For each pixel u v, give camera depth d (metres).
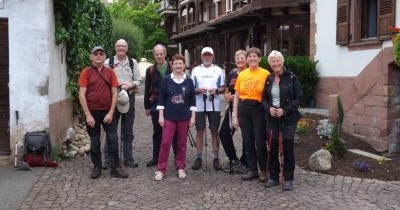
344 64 13.77
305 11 18.44
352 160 7.93
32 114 7.75
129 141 7.75
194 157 8.53
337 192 6.25
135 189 6.35
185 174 7.05
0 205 5.61
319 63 15.09
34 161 7.45
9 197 5.92
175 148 7.46
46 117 7.78
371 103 9.12
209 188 6.42
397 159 8.26
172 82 6.93
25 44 7.70
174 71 7.00
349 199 5.95
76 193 6.13
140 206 5.63
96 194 6.10
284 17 19.06
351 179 6.91
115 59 7.68
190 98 7.05
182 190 6.32
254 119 6.62
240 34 24.53
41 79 7.76
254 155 6.83
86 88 6.81
